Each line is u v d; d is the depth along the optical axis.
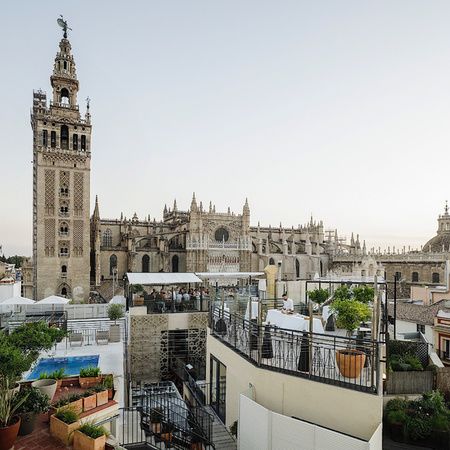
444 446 15.01
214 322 21.75
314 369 14.55
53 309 42.81
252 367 15.41
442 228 125.31
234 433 16.77
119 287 85.81
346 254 122.00
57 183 80.81
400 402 16.84
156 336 30.64
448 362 29.98
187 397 24.95
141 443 14.66
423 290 49.19
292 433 12.41
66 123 82.31
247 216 104.44
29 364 12.17
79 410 12.07
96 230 92.44
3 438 9.87
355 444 10.92
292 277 110.06
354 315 14.46
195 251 95.94
